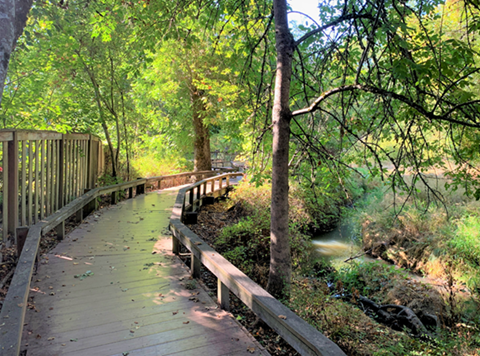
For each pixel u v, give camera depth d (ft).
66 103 34.71
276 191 17.03
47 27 27.20
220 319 14.25
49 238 24.44
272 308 11.76
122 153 56.85
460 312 21.01
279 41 16.62
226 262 15.94
